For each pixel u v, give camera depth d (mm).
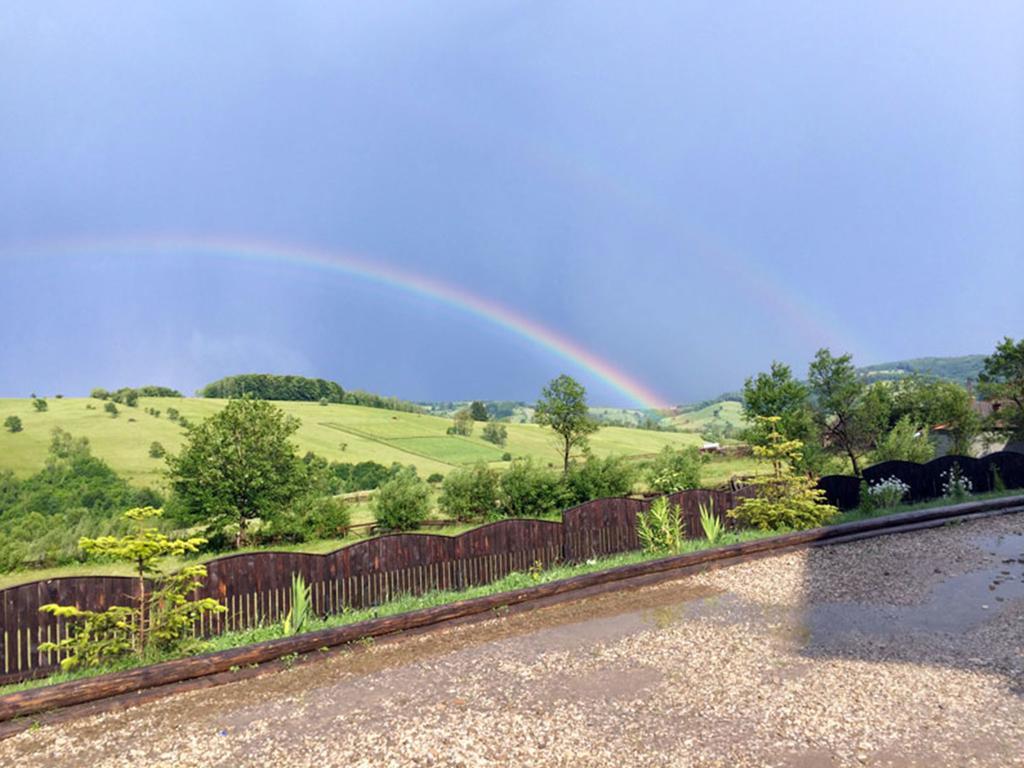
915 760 4348
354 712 5555
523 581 10820
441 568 11305
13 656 7516
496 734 5000
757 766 4352
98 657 7379
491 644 7219
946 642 6633
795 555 11000
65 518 68812
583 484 35438
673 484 32969
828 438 33781
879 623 7371
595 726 5062
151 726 5457
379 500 36812
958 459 19375
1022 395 33812
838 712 5102
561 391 41094
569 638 7297
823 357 33438
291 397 172500
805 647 6660
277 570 9438
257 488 44062
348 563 10148
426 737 5004
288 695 6000
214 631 8828
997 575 9406
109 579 8078
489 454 115125
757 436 29781
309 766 4672
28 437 106062
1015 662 6008
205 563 8789
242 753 4926
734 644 6844
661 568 10000
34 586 7684
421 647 7234
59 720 5566
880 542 11773
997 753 4402
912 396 42625
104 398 137250
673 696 5566
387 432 126562
